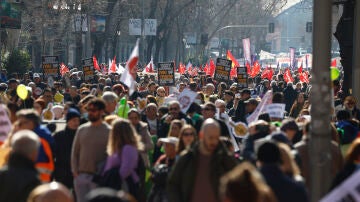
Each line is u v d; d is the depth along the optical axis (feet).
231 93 141.49
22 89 97.86
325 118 55.72
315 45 56.54
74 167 72.64
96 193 34.83
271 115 89.45
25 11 334.24
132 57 83.05
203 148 55.77
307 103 120.98
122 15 444.55
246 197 37.70
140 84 193.67
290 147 63.87
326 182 55.77
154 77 221.25
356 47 125.08
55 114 108.06
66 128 79.00
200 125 89.10
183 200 55.93
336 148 64.64
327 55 56.29
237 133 93.15
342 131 78.13
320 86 55.88
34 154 50.39
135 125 80.18
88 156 71.46
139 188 68.23
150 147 80.18
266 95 89.71
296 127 70.85
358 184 41.19
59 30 342.03
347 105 106.11
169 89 181.78
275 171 49.85
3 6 258.37
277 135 63.72
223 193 38.42
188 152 56.24
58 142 78.33
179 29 536.01
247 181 37.93
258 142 58.49
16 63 266.57
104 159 71.41
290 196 49.21
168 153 69.67
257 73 254.88
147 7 504.84
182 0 504.02
